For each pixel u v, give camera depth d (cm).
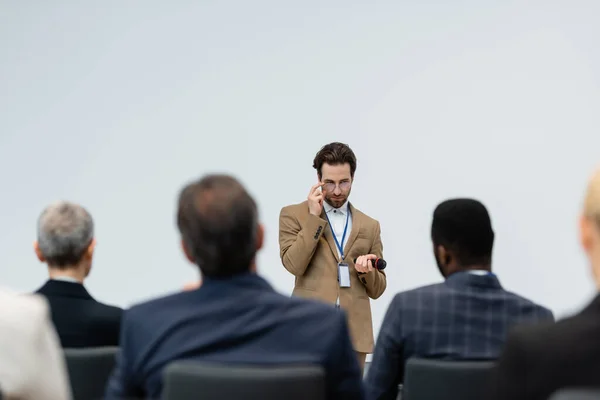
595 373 125
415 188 602
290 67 617
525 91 592
